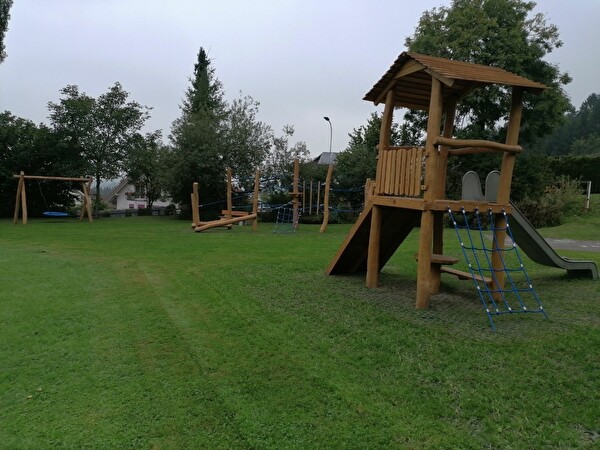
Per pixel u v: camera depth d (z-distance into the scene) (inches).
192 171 969.5
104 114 1001.5
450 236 589.3
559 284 284.5
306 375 153.6
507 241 496.7
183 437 119.6
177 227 750.5
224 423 125.7
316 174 970.1
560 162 1072.2
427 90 273.1
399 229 296.2
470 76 214.8
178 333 197.6
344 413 129.5
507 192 236.5
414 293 257.8
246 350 176.9
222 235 618.5
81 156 999.6
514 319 206.2
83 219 948.6
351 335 188.9
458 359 160.7
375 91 275.4
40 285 287.4
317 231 697.0
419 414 128.3
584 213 790.5
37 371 158.9
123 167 1053.2
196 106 1414.9
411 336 184.1
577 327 192.4
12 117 1030.4
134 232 649.0
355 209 895.1
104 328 204.2
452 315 213.0
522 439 115.6
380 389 142.6
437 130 218.7
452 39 799.1
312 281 291.9
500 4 800.3
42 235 591.5
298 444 115.6
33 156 977.5
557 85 821.2
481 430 120.3
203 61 1523.1
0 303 243.8
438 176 274.8
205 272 328.8
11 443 116.4
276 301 244.7
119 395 141.6
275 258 394.0
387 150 261.0
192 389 145.3
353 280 294.8
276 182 986.7
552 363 156.1
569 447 112.3
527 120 829.8
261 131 1028.5
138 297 259.0
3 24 893.2
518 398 134.8
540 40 825.5
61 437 119.3
